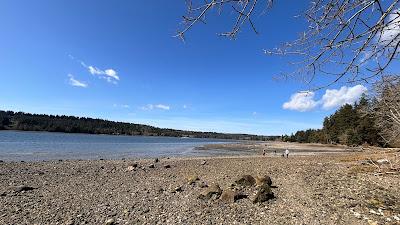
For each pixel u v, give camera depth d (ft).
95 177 66.33
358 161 96.27
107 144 277.03
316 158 128.16
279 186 52.11
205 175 69.15
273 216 35.42
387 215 34.68
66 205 40.19
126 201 42.70
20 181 59.57
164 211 37.76
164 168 85.71
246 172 74.02
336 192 46.24
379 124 44.09
